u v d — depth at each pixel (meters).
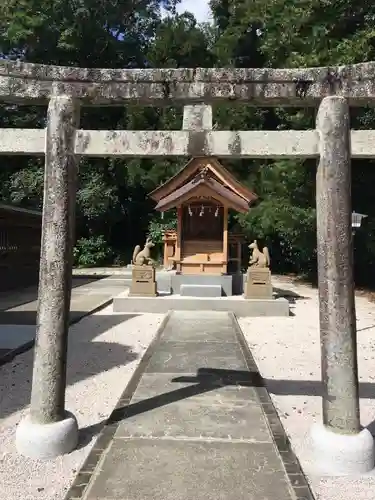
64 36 26.16
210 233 13.44
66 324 4.06
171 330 8.91
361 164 15.00
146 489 3.21
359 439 3.72
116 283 18.56
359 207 15.92
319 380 6.01
